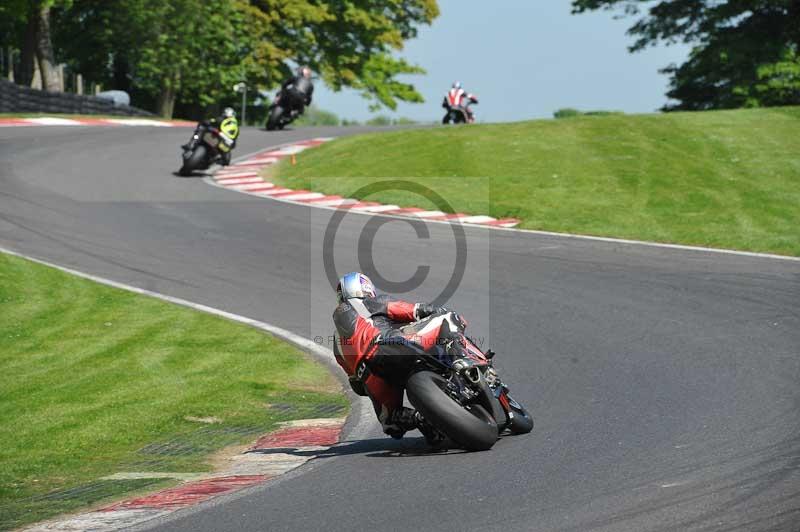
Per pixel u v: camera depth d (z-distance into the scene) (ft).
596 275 169.99
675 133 310.86
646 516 62.95
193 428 103.91
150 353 137.08
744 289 154.51
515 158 288.92
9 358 135.95
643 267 175.63
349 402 112.68
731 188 247.50
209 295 170.91
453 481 74.08
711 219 219.41
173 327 151.12
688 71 584.81
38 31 543.39
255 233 220.02
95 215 239.71
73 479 86.48
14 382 124.36
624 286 160.35
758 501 64.64
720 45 564.71
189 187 283.79
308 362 131.75
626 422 89.97
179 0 579.48
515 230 219.00
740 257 183.21
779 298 147.33
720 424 86.99
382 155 308.60
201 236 218.18
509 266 180.45
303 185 284.20
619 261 181.78
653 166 271.28
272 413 109.29
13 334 148.25
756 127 317.42
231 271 187.42
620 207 234.58
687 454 77.77
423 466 79.61
